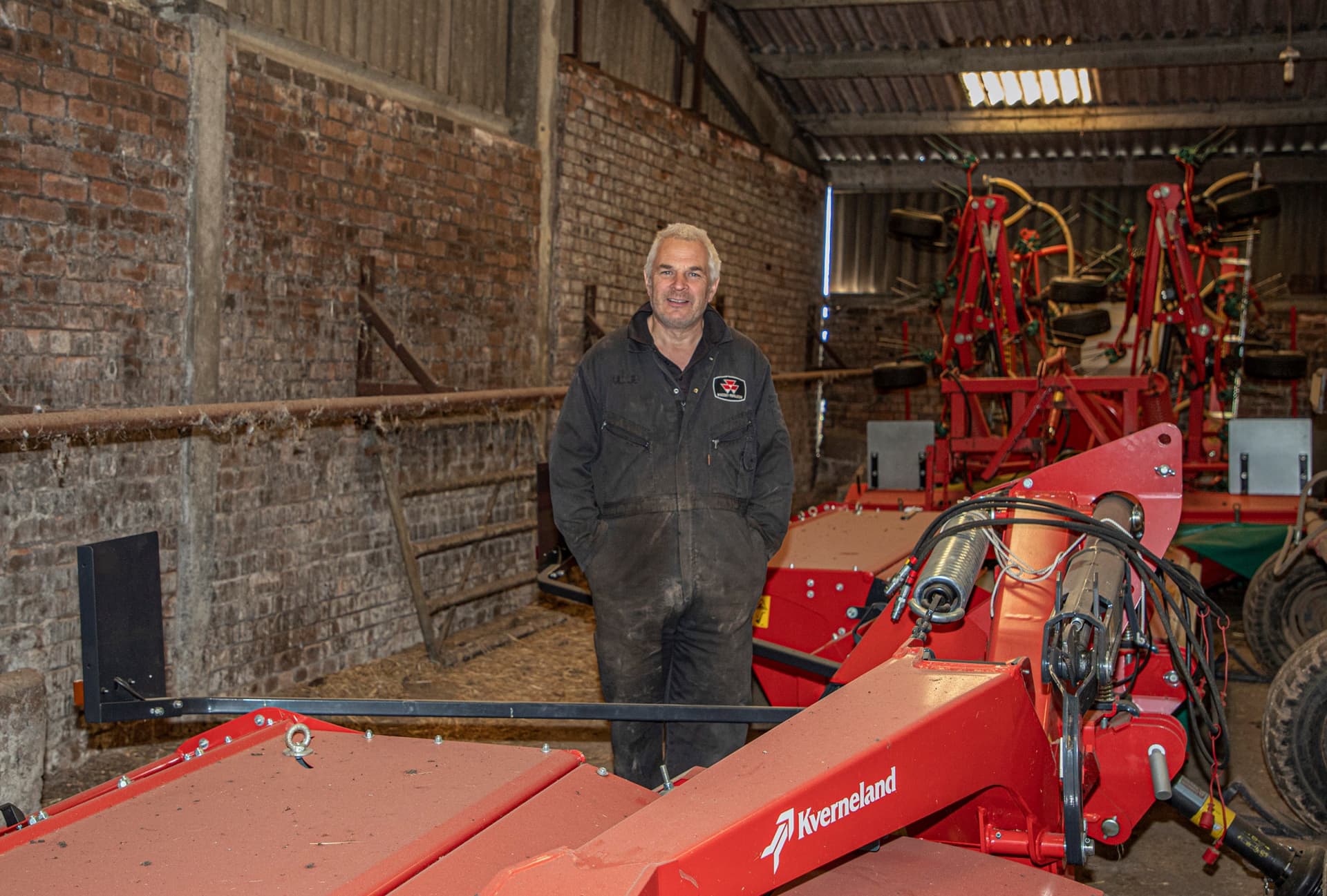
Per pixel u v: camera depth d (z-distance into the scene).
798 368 11.07
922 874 1.71
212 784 1.82
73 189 3.76
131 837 1.60
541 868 1.32
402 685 5.00
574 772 1.96
